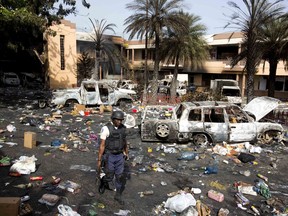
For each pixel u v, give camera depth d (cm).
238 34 3300
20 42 1794
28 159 701
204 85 3741
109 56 3691
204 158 817
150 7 2017
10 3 1620
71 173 667
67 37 3422
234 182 652
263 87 3127
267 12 1698
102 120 1350
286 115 1205
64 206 481
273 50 1995
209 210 504
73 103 1666
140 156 799
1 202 427
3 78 3178
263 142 984
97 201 533
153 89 2150
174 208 503
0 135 984
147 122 948
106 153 528
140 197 559
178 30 2019
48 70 3291
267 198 572
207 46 2945
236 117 1002
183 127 927
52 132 1069
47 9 1866
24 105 1745
